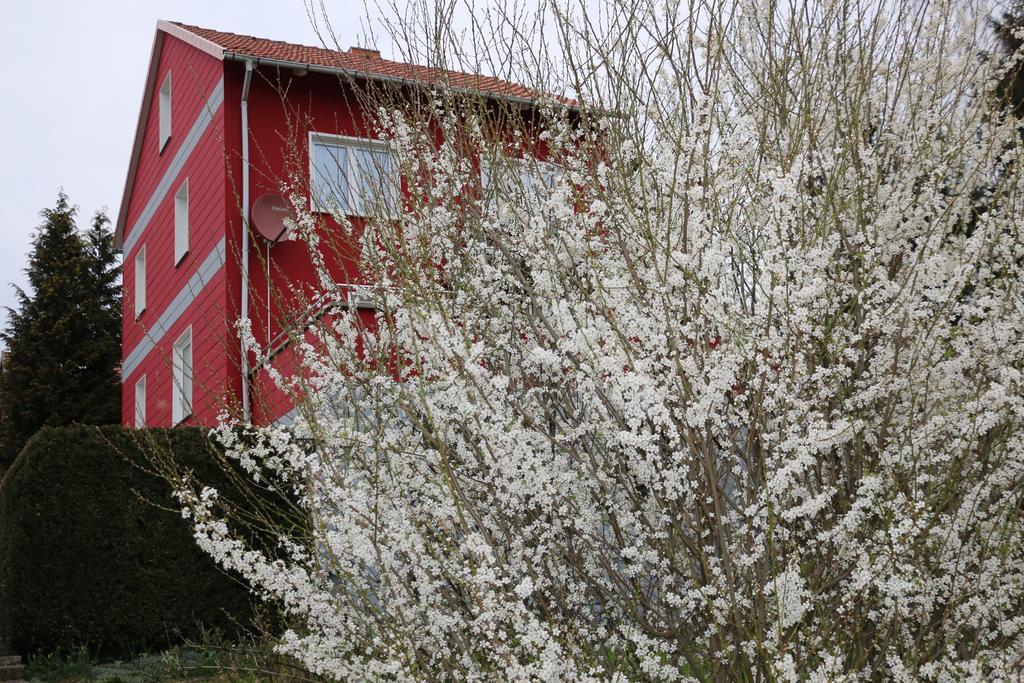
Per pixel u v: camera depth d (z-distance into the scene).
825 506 4.79
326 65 12.77
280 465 5.07
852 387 5.07
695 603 4.56
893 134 5.75
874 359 5.00
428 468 5.25
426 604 4.58
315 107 13.32
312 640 4.67
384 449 4.98
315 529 4.61
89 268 28.00
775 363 4.41
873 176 5.42
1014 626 4.76
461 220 6.11
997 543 4.96
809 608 4.24
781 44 5.88
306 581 4.59
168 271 16.64
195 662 8.06
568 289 5.27
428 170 6.28
